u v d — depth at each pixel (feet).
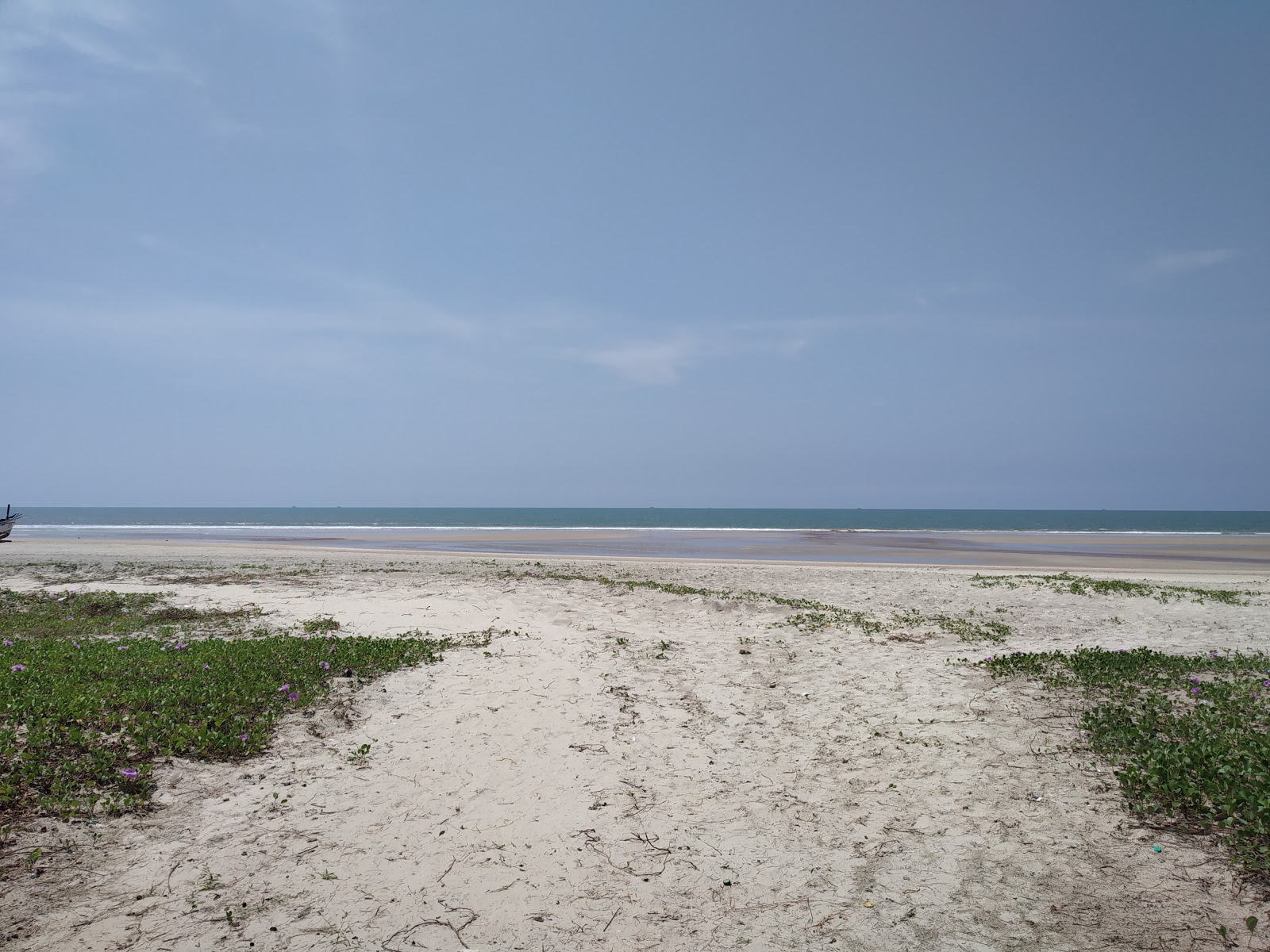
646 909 16.20
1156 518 561.43
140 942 14.44
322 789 21.84
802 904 16.33
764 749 25.75
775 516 555.28
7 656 33.55
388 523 344.49
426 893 16.61
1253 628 49.29
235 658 34.14
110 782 20.79
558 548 143.13
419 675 33.58
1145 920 15.10
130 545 131.23
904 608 59.57
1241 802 18.80
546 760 24.56
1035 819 19.74
